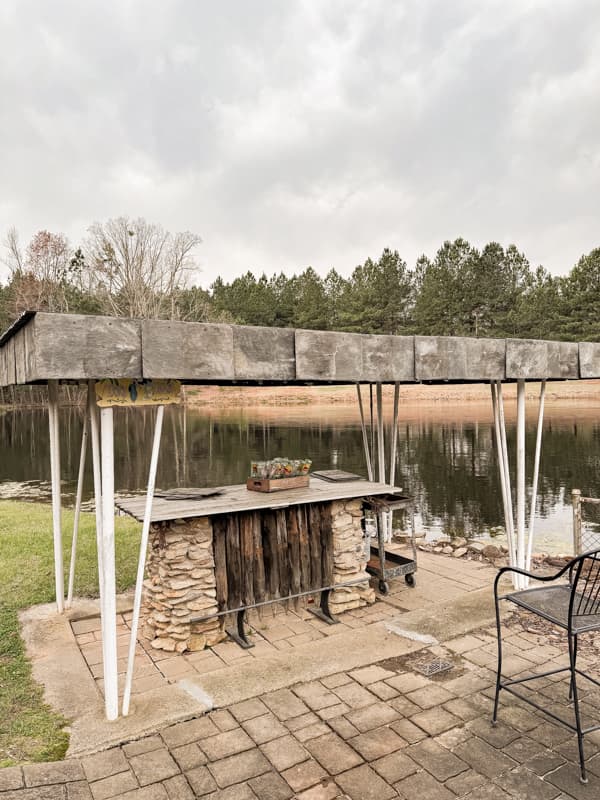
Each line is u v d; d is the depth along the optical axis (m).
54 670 3.23
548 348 4.18
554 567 5.17
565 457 13.99
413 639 3.58
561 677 3.06
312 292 46.28
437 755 2.39
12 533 6.54
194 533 3.62
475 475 11.98
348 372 3.04
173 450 17.33
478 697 2.87
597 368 4.54
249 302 49.22
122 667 3.37
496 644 3.51
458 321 39.56
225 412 33.22
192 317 35.75
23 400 36.09
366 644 3.51
